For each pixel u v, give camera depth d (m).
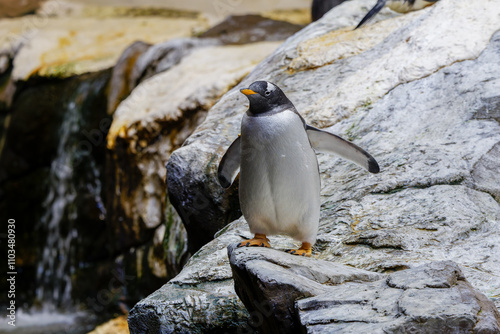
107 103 13.47
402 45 7.96
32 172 14.89
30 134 14.73
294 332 3.97
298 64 8.75
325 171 6.79
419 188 5.88
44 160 14.79
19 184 14.88
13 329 11.57
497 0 8.08
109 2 21.70
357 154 4.86
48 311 13.09
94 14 20.86
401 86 7.40
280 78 8.66
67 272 13.67
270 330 4.20
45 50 16.69
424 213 5.49
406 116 7.00
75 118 14.08
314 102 7.73
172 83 11.92
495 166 5.98
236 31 15.03
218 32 15.13
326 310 3.79
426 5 9.16
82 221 13.56
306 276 4.23
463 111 6.71
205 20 20.62
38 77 15.23
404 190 5.89
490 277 4.57
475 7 8.05
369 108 7.30
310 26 10.00
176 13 21.22
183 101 10.86
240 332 4.83
